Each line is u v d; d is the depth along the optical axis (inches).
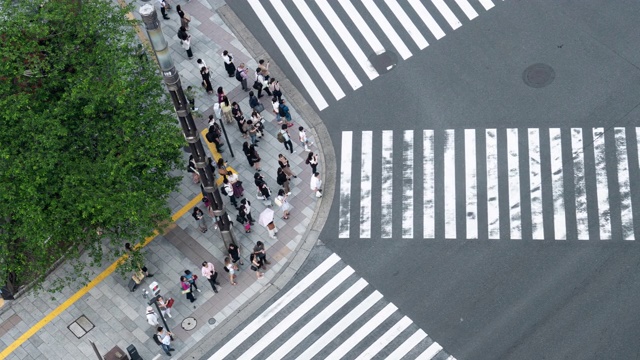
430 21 1804.9
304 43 1809.8
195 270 1569.9
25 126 1333.7
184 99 1279.5
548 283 1491.1
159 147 1412.4
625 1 1784.0
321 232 1585.9
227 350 1485.0
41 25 1384.1
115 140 1393.9
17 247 1413.6
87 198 1358.3
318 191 1611.7
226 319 1513.3
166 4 1861.5
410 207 1593.3
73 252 1441.9
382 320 1483.8
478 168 1620.3
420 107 1699.1
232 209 1633.9
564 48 1739.7
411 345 1454.2
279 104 1688.0
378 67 1760.6
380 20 1818.4
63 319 1530.5
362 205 1604.3
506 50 1750.7
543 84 1700.3
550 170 1604.3
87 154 1398.9
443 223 1571.1
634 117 1641.2
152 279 1565.0
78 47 1425.9
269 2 1870.1
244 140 1706.4
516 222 1560.0
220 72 1793.8
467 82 1720.0
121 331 1514.5
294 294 1528.1
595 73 1701.5
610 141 1621.6
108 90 1375.5
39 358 1494.8
